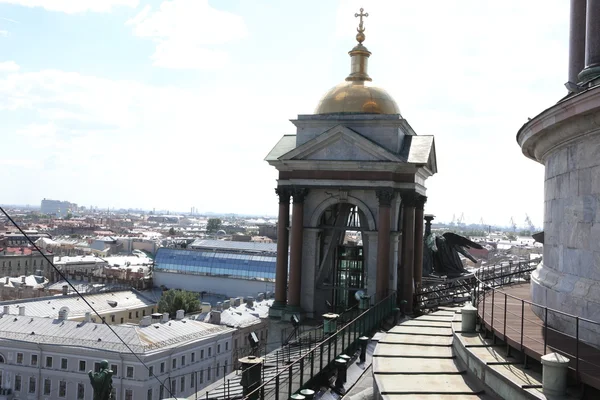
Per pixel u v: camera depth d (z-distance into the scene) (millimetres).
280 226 38938
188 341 84188
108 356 76938
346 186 36906
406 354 18656
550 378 12391
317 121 38000
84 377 78938
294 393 19750
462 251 49094
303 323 37094
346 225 41625
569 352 13812
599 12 18453
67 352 79875
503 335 15562
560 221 17078
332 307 39938
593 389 12227
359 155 36688
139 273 175625
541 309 17891
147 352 76438
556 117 15742
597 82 17359
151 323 87062
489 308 20156
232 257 164125
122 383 75750
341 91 38656
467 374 16344
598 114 14484
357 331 27531
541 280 18125
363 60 40250
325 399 20438
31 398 81250
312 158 37375
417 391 14906
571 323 15578
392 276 37281
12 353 82438
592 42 18516
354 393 20359
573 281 15977
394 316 34312
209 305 122375
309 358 22328
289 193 38375
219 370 90875
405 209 37750
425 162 35875
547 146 17859
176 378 80938
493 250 141625
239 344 98312
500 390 13953
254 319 105625
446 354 18672
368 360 24672
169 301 124312
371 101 37812
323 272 39531
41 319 87688
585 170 15562
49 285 159250
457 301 41094
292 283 37781
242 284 158625
